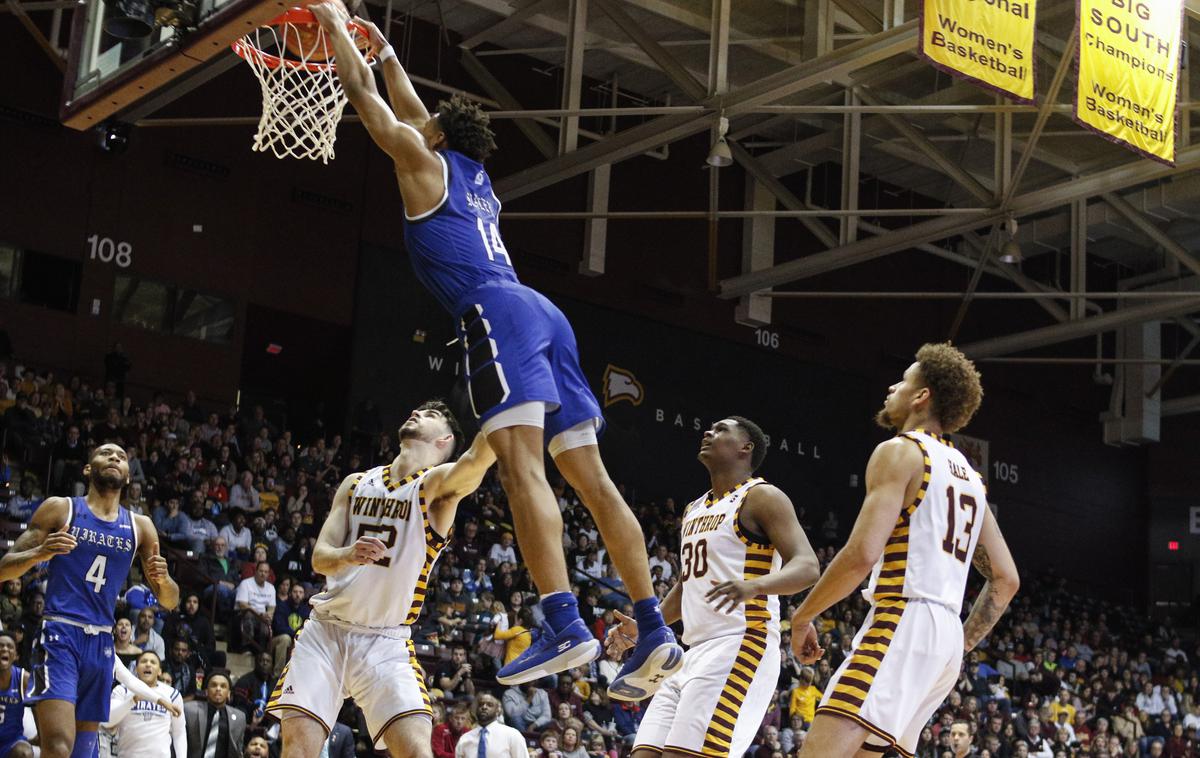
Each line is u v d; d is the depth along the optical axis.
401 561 6.24
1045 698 24.64
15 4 19.72
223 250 25.03
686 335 29.70
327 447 25.22
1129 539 35.94
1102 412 35.84
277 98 7.48
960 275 33.78
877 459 4.79
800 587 5.82
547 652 4.10
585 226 28.48
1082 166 30.11
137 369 23.97
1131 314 29.17
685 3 24.67
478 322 4.37
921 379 5.04
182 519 18.91
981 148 29.44
